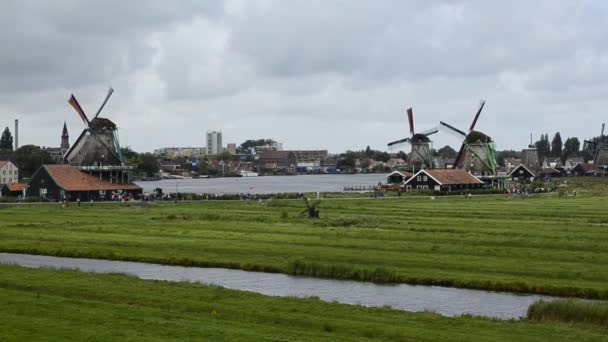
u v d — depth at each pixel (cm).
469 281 6369
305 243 8788
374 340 4144
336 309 5028
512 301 5806
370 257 7631
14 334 4053
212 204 16962
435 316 4884
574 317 4931
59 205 16662
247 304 5138
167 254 8031
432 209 14462
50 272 6462
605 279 6391
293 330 4322
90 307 4881
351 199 18975
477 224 10931
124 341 3922
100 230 10412
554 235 9300
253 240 9119
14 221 12000
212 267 7494
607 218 12169
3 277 6144
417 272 6769
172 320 4506
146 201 18112
